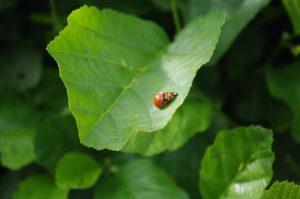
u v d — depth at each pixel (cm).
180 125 37
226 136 34
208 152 35
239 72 42
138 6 40
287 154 40
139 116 30
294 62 40
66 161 37
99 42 33
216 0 38
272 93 38
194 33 35
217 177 35
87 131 30
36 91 42
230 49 42
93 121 30
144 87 32
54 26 41
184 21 39
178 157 39
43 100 42
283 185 32
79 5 40
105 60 33
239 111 42
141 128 30
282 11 41
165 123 30
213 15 35
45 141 38
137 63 34
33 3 43
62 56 31
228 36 37
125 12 40
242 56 42
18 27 43
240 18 37
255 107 42
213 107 40
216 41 32
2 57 43
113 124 30
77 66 31
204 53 32
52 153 38
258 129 34
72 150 38
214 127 39
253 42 42
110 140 30
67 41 32
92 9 33
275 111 41
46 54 44
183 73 32
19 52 43
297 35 39
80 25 33
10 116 41
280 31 42
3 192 42
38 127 39
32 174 41
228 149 35
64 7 41
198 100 38
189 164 39
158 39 35
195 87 39
